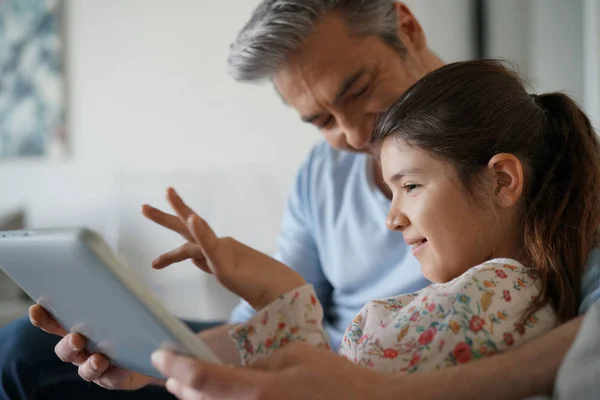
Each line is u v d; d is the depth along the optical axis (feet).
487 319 2.57
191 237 2.56
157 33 10.31
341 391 2.15
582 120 3.19
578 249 2.89
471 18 8.92
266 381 2.08
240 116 10.20
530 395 2.30
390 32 3.82
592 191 3.00
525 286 2.71
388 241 4.26
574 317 2.69
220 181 10.28
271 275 2.47
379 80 3.79
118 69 10.45
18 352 3.32
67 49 10.57
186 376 2.05
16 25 10.61
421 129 2.93
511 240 2.98
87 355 3.01
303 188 4.77
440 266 2.94
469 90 3.01
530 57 8.13
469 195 2.89
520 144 2.99
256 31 3.73
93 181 10.62
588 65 7.17
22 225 9.70
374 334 2.74
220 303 9.34
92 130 10.58
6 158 10.79
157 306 2.01
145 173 10.44
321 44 3.69
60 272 2.20
